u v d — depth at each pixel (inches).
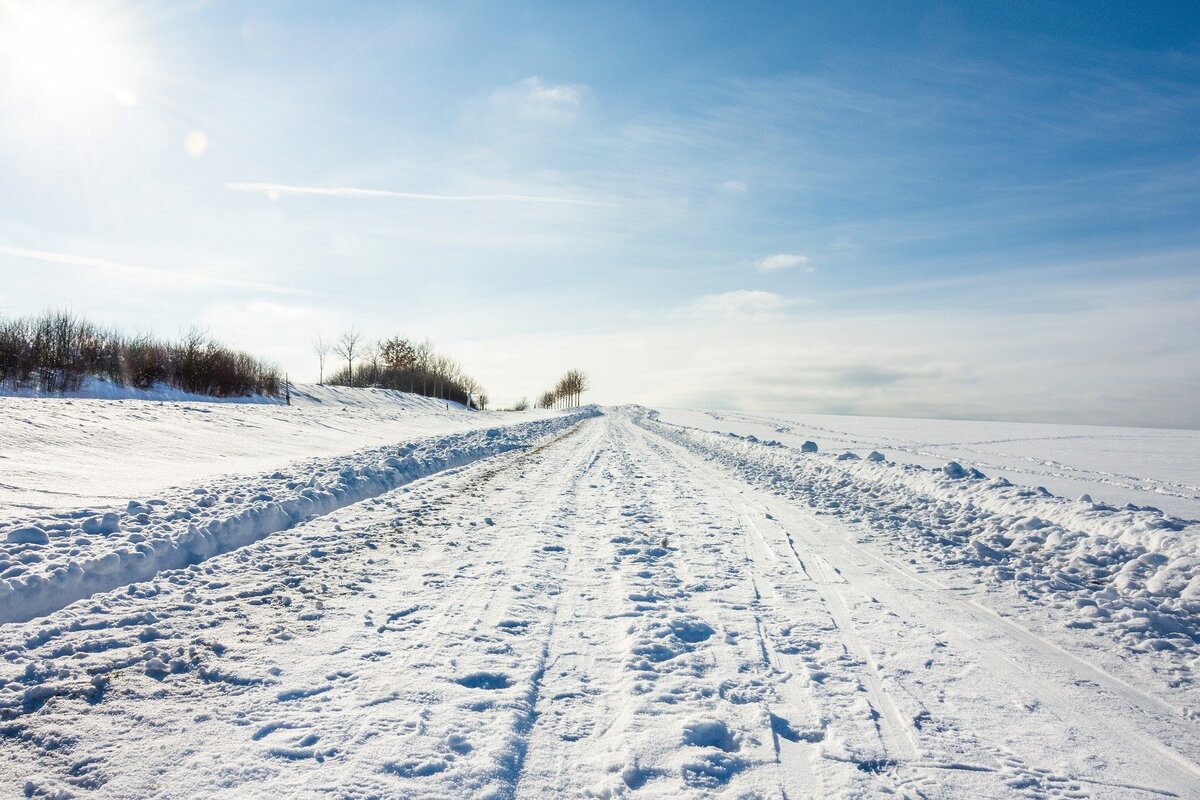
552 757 116.0
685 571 249.3
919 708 137.9
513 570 241.1
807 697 142.3
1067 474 668.1
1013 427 1726.1
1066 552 286.0
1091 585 240.4
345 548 263.6
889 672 156.2
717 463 709.9
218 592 199.9
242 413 792.9
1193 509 446.6
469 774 108.3
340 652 157.9
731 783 109.5
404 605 195.3
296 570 228.4
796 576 243.8
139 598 190.1
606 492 462.3
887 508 410.9
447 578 227.0
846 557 275.7
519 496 424.5
